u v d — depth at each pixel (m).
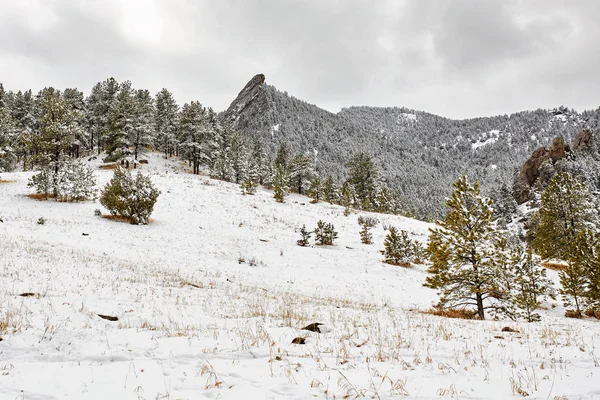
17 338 5.07
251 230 32.03
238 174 69.62
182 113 68.56
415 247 28.70
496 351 6.33
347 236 36.38
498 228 15.13
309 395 3.89
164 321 7.14
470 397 4.02
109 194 28.08
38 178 30.98
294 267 22.77
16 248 14.70
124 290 9.95
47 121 33.72
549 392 4.17
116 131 57.88
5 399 3.38
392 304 17.47
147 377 4.21
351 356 5.55
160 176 49.72
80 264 13.59
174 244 23.66
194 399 3.66
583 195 31.25
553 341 7.46
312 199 66.69
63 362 4.57
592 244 19.94
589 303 18.36
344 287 19.89
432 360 5.55
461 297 15.14
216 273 18.09
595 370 5.14
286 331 6.89
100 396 3.61
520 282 16.56
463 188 15.63
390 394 4.01
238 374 4.45
